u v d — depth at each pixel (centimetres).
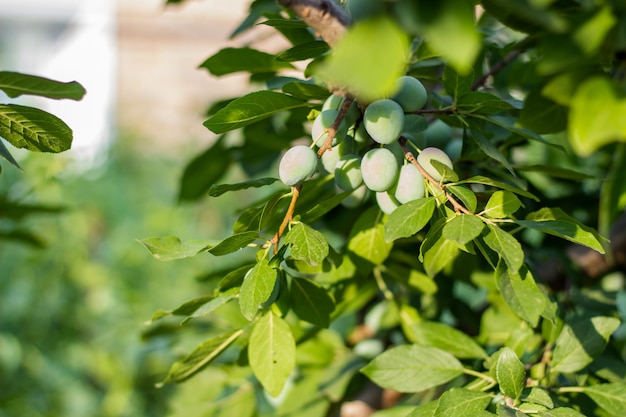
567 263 139
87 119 637
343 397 146
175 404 157
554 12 99
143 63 530
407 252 132
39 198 313
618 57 103
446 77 116
